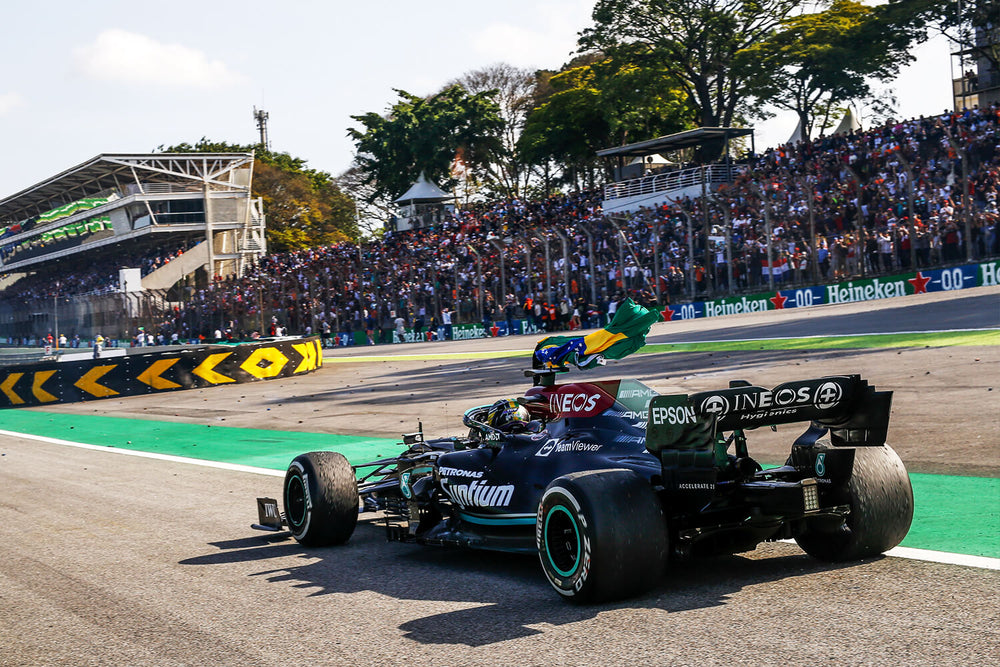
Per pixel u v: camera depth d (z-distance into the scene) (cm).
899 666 380
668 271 3356
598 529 477
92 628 541
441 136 7156
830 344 1925
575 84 6272
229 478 1138
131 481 1162
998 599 458
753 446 1042
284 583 620
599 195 4791
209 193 6569
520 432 634
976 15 4447
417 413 1667
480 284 4006
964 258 2725
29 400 2559
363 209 8919
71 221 7419
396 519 740
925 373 1389
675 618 463
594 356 598
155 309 5475
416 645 463
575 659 420
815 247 2973
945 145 3197
